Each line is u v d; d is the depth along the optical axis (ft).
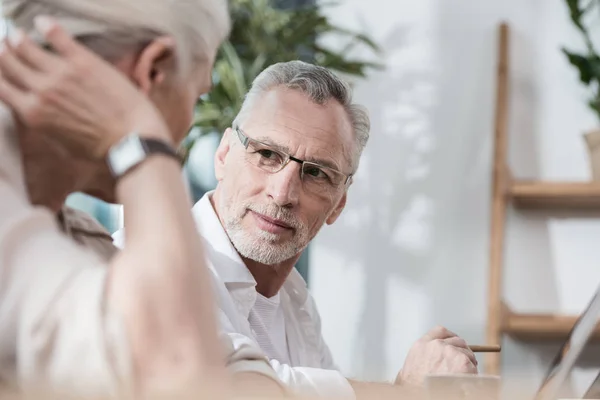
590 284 15.35
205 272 3.00
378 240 15.99
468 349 6.91
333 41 16.40
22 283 2.96
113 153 3.12
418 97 16.11
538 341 15.16
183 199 3.10
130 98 3.17
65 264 2.98
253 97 7.51
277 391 4.58
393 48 16.25
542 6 15.89
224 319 6.64
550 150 15.72
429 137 16.03
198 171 16.15
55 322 2.90
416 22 16.22
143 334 2.84
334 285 16.01
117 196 3.18
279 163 7.28
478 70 16.01
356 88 16.22
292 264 7.62
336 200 7.60
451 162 15.94
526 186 14.98
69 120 3.13
